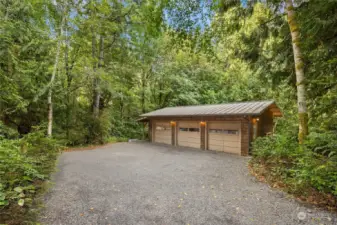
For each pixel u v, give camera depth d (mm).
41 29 9164
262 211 2896
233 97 15531
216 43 6445
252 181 4312
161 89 16609
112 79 11281
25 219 2590
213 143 9281
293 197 3297
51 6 9664
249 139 7750
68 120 10812
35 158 4762
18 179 3074
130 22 11180
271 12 5707
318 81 4328
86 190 3814
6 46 6406
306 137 4434
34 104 9539
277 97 10617
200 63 16438
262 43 6227
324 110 4668
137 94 15750
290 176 4082
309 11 4277
